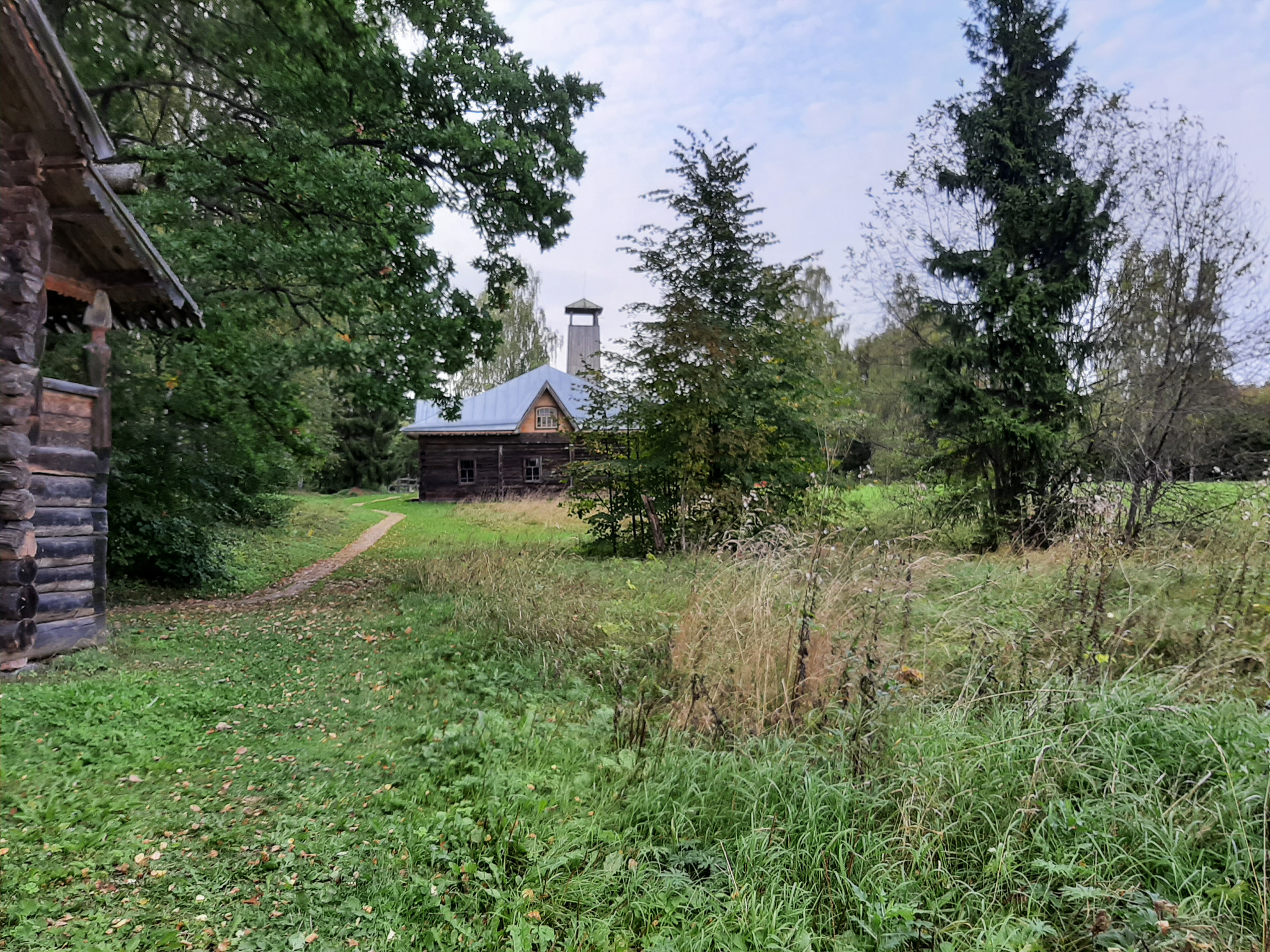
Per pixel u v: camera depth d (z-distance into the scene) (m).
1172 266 12.62
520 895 3.16
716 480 14.66
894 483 16.97
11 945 2.73
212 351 11.41
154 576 12.59
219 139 12.01
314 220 13.13
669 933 2.95
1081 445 14.57
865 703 4.19
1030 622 5.44
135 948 2.78
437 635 8.03
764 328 15.66
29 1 5.91
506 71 14.45
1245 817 3.23
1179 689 4.37
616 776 4.24
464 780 4.22
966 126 15.73
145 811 3.93
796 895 3.12
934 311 15.95
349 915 3.08
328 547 18.84
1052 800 3.47
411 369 12.55
